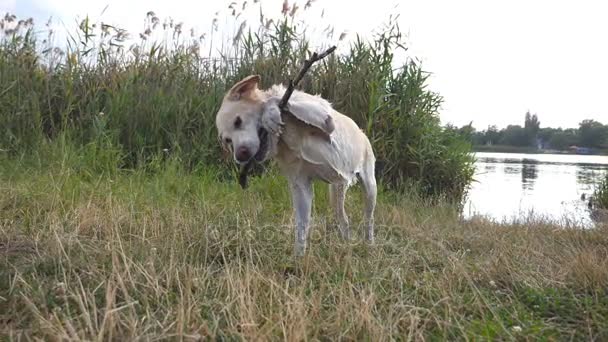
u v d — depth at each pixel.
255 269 4.08
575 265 4.40
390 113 9.46
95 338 2.74
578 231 6.53
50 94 9.42
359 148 5.10
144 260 4.21
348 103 9.58
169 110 9.27
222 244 4.75
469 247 5.76
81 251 4.31
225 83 9.74
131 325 2.93
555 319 3.55
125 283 3.64
